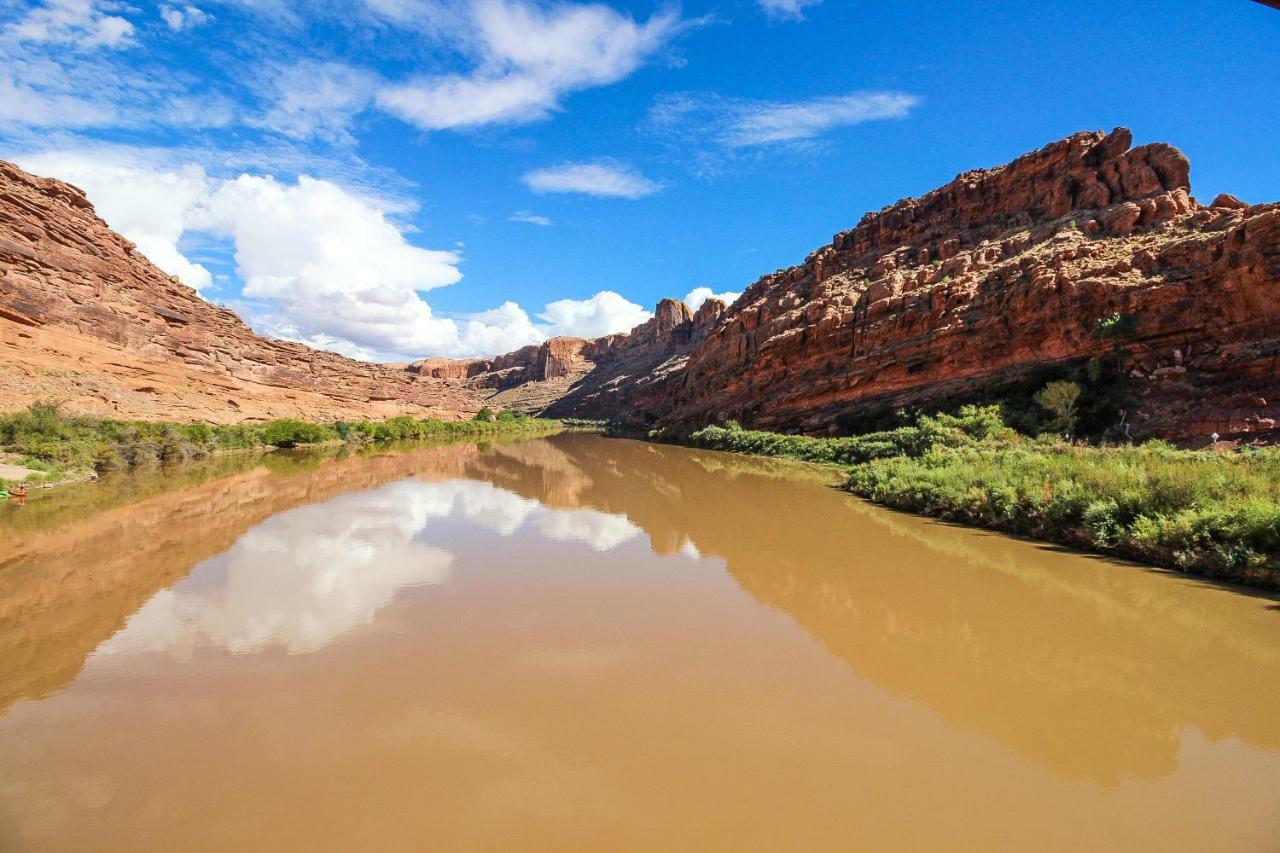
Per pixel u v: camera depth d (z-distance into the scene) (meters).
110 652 8.68
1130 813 5.23
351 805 5.22
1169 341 29.94
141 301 63.12
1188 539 12.88
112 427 37.34
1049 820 5.13
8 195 51.06
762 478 32.81
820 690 7.62
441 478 31.62
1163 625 9.86
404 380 118.31
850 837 4.87
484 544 16.08
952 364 40.91
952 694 7.52
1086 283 34.09
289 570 13.18
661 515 20.84
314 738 6.36
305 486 27.27
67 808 5.15
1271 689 7.67
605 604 11.07
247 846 4.67
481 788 5.49
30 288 48.62
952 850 4.73
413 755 6.04
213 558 14.14
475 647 8.96
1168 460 19.14
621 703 7.23
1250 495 13.12
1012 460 22.47
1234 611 10.46
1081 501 15.54
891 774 5.80
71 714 6.86
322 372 92.56
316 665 8.28
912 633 9.64
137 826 4.91
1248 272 27.86
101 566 13.34
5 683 7.67
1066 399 29.69
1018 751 6.24
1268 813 5.25
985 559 14.36
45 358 46.41
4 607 10.62
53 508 20.31
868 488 25.44
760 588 12.12
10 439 28.97
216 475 31.17
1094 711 7.11
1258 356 25.98
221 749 6.12
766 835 4.88
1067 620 10.16
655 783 5.61
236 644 9.01
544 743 6.31
